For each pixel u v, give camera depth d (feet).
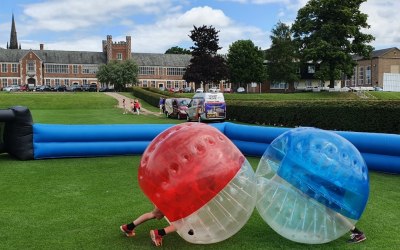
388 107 50.49
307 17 182.19
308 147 16.15
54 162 35.83
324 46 169.58
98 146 38.40
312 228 15.75
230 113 87.20
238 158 15.75
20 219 20.18
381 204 23.04
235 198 15.19
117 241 17.26
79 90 245.86
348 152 16.29
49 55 310.24
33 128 36.55
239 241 17.25
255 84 263.29
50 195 24.73
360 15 174.81
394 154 30.83
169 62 327.88
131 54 322.14
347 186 15.70
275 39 220.64
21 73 299.58
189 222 14.98
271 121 74.18
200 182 14.69
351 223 16.15
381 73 297.94
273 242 17.15
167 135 15.99
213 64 219.61
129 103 142.10
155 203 15.42
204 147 15.20
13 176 29.99
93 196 24.56
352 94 176.86
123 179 29.27
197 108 83.51
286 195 15.99
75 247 16.60
